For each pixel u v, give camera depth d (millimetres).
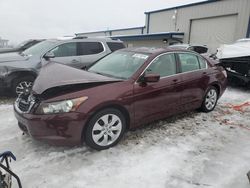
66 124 3172
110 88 3512
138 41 24703
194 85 4766
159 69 4188
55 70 3852
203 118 5047
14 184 2799
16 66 6074
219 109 5754
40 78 3600
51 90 3178
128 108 3688
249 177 2814
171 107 4398
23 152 3482
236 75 8102
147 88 3887
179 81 4422
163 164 3277
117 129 3668
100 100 3357
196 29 20547
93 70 4461
